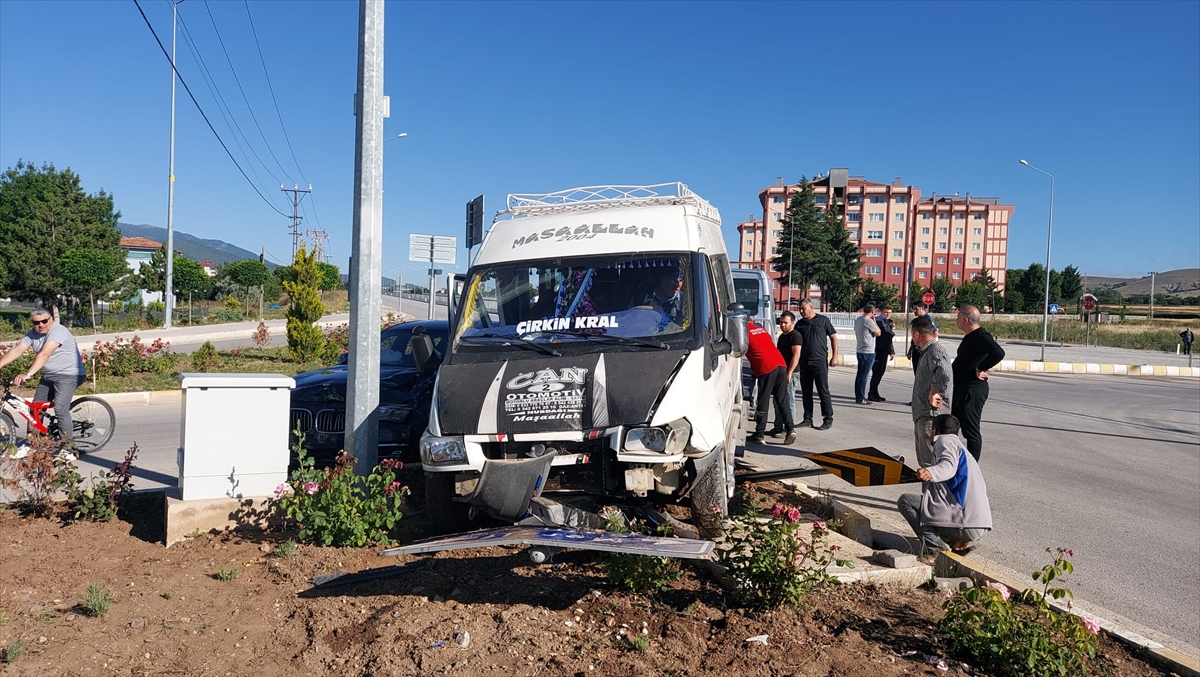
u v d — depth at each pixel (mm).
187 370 18703
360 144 6422
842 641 4270
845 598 4914
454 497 5730
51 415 9672
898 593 5098
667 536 5270
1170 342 45250
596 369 5520
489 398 5473
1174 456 11586
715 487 5590
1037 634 4082
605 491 5406
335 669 3932
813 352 11797
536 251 6609
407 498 7090
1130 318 71875
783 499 7465
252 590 4883
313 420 7949
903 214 98688
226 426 5945
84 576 5090
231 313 47000
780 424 11297
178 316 44406
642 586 4762
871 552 5758
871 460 6508
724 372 6445
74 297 42062
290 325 21547
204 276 60062
